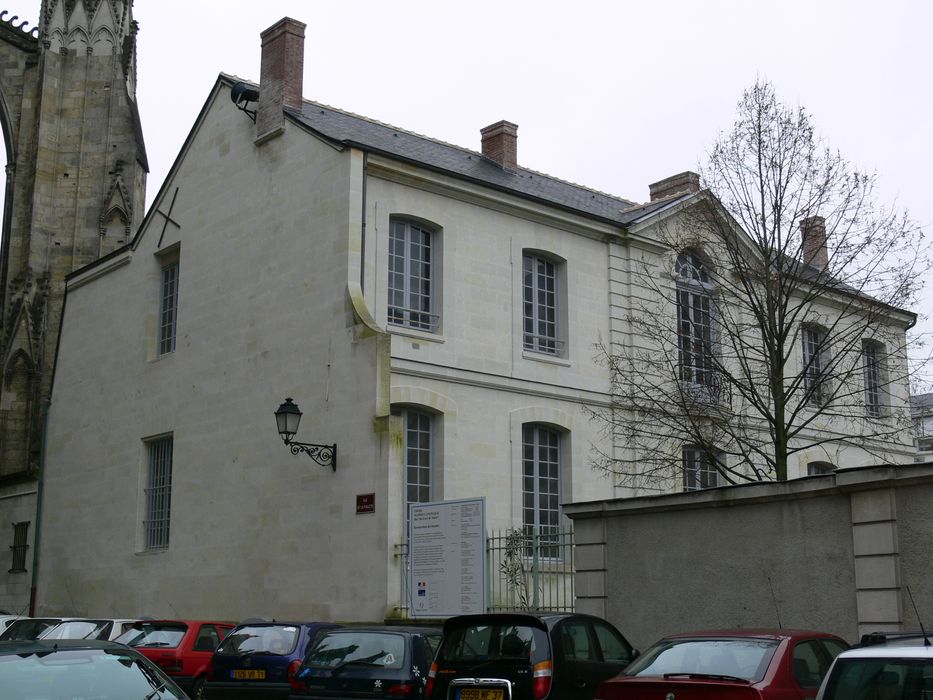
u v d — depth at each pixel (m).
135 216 43.94
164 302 27.69
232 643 15.66
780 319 21.94
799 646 10.27
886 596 13.42
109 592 27.06
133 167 43.91
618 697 10.13
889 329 29.41
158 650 16.92
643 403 25.92
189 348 26.00
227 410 24.50
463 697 12.09
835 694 7.57
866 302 23.02
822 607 14.17
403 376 22.78
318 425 22.03
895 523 13.52
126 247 28.72
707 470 26.09
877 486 13.66
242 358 24.36
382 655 13.07
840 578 14.05
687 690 9.73
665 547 16.06
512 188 25.66
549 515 25.00
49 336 42.12
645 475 24.09
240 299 24.73
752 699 9.44
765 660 9.93
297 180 23.73
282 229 23.91
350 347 21.62
